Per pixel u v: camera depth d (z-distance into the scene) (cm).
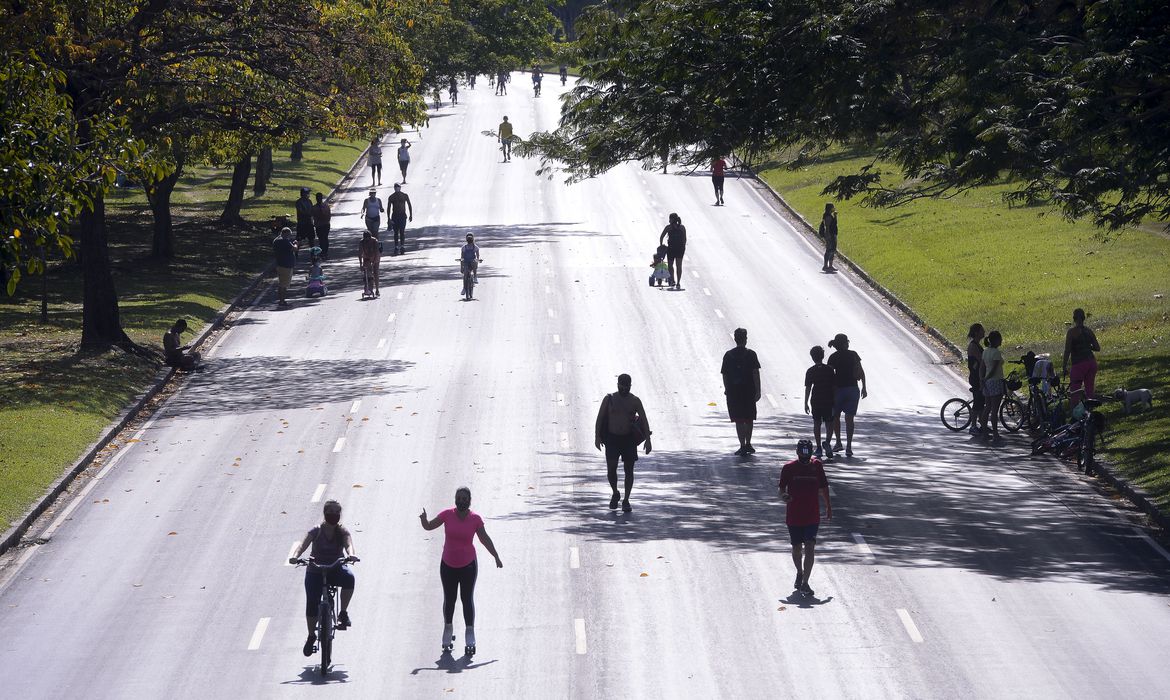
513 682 3231
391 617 3741
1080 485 5312
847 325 8719
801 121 5706
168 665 3406
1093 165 5188
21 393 6322
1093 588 3950
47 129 4494
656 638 3519
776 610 3728
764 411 6625
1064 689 3128
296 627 3681
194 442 5925
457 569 3397
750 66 5525
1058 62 4975
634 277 10381
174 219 13738
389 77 8781
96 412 6216
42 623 3753
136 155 4825
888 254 10875
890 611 3716
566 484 5238
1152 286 8969
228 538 4534
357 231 13275
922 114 5494
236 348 8156
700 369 7462
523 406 6588
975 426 6234
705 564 4181
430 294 9794
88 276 7519
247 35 7644
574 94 6053
